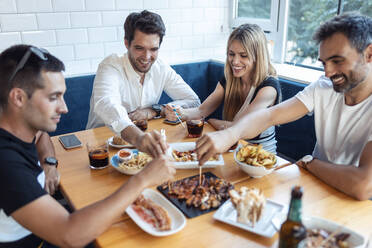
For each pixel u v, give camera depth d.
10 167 0.96
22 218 0.94
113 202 1.00
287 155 2.72
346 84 1.34
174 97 2.53
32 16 2.65
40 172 1.17
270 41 3.17
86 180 1.36
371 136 1.31
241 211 1.04
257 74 2.00
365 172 1.22
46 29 2.73
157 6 3.15
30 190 0.95
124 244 0.98
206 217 1.11
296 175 1.40
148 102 2.43
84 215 0.96
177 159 1.47
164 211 1.11
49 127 1.10
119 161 1.47
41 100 1.04
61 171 1.43
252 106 1.90
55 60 1.07
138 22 1.97
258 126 1.59
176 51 3.40
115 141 1.68
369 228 1.05
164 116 2.15
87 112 3.01
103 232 1.02
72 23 2.81
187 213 1.13
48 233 0.94
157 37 2.04
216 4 3.48
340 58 1.28
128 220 1.10
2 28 2.57
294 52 3.16
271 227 1.05
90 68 3.01
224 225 1.07
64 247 0.95
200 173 1.29
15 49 1.03
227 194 1.21
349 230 0.97
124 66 2.25
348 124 1.52
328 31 1.30
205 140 1.33
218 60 3.53
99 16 2.91
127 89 2.29
